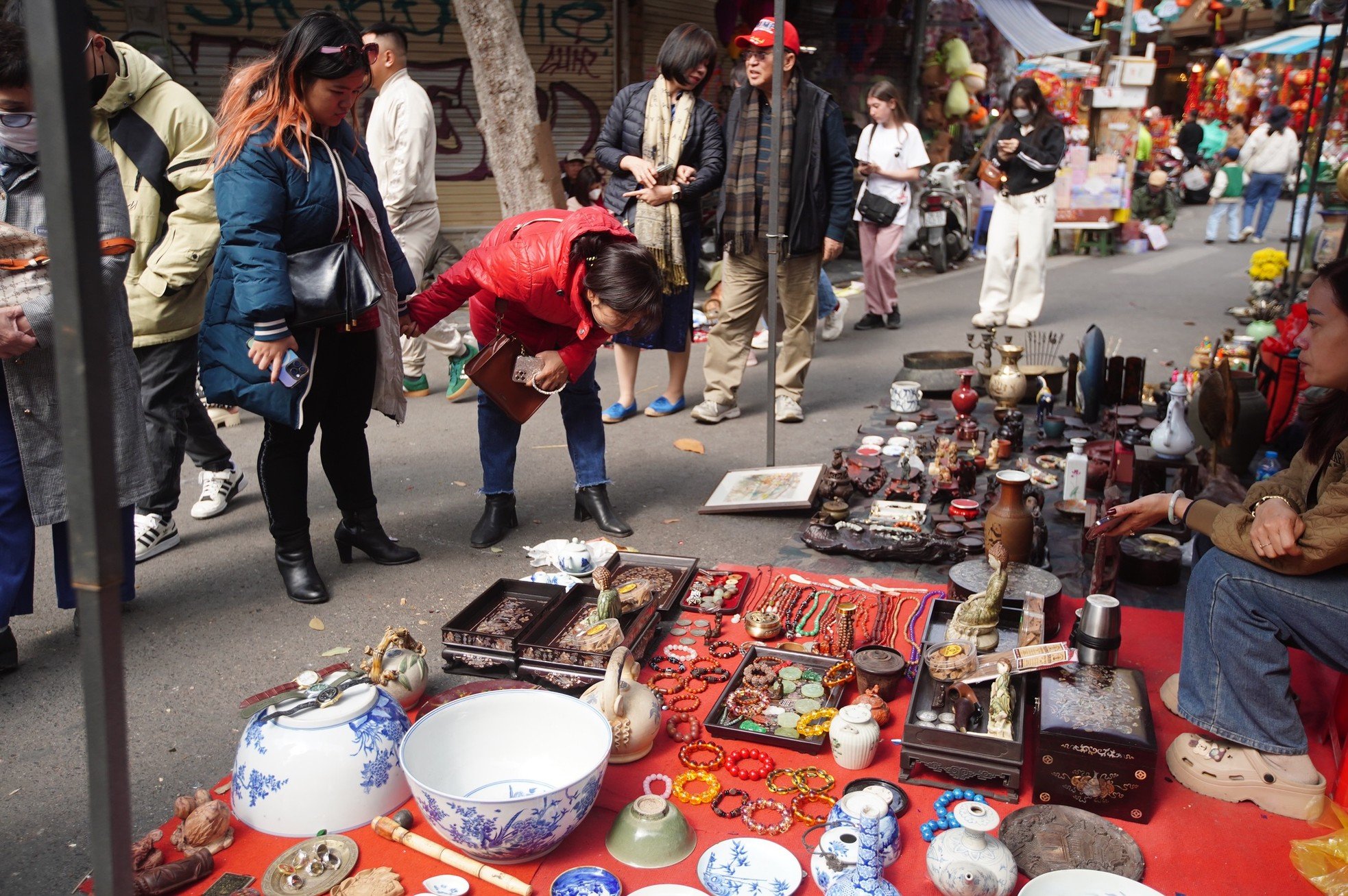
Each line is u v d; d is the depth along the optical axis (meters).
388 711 2.67
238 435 6.09
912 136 8.53
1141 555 3.86
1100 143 13.38
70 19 1.23
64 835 2.61
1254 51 19.23
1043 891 2.21
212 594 4.02
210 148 4.09
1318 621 2.51
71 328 1.29
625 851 2.41
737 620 3.68
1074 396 6.15
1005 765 2.59
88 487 1.34
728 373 6.20
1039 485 4.89
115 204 3.21
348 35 3.40
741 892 2.26
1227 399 4.53
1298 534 2.48
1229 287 11.02
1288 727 2.60
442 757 2.60
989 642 3.01
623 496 5.07
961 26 14.76
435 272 6.99
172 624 3.77
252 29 9.23
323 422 4.04
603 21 10.89
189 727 3.10
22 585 3.26
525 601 3.63
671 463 5.54
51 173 1.26
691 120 5.64
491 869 2.35
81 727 3.11
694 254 6.03
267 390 3.49
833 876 2.28
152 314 4.10
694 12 11.93
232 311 3.50
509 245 3.58
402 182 5.95
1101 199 13.45
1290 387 4.80
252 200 3.36
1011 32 14.45
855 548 4.20
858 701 2.94
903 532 4.23
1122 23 14.12
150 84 4.03
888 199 8.68
